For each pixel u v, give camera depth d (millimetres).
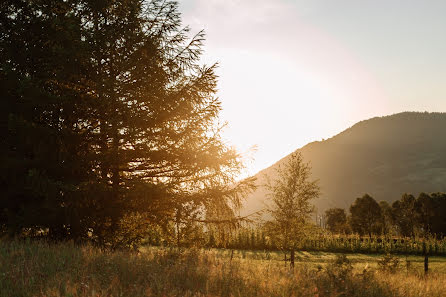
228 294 5598
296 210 17109
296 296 5746
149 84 10617
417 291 7969
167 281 5664
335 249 35688
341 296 6484
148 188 9117
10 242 7566
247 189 10523
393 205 76188
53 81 9297
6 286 4684
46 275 5328
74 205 8695
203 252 9469
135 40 10461
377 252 36031
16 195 9297
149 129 10297
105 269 5961
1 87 9133
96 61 9859
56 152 9047
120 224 10117
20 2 10156
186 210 9781
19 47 9977
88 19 10523
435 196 69000
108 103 9258
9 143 9453
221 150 10453
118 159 9539
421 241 37469
